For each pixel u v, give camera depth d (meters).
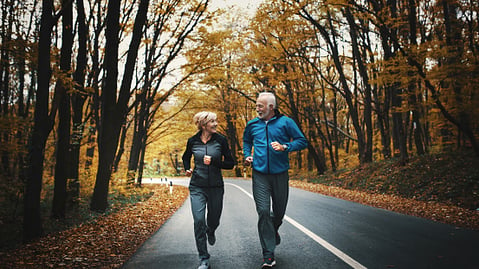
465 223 6.58
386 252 4.53
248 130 4.46
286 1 13.00
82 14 9.37
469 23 12.48
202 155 4.37
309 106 23.56
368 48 16.97
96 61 11.33
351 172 18.36
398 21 12.46
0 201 7.66
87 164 11.95
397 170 13.96
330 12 17.16
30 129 7.98
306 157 31.33
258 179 4.21
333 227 6.43
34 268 4.35
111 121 10.00
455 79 11.27
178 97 18.50
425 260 4.12
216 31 13.55
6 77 10.73
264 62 18.52
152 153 33.44
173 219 8.43
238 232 6.35
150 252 5.04
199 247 4.09
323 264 4.03
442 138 16.09
